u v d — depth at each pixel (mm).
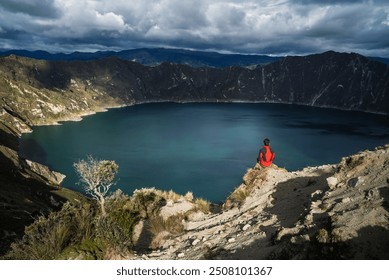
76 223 12164
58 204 98562
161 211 17234
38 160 192125
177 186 139125
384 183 9469
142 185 140375
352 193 9938
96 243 10969
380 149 12414
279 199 14320
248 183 18203
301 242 8328
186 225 15359
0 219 39312
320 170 16672
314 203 10516
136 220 17219
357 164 11680
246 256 9531
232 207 16219
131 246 12797
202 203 18797
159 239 14406
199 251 11164
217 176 153375
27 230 11508
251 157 189625
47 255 10172
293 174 16984
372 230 7328
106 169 20578
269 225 11531
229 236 11859
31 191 100250
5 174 115750
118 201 19703
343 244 7316
